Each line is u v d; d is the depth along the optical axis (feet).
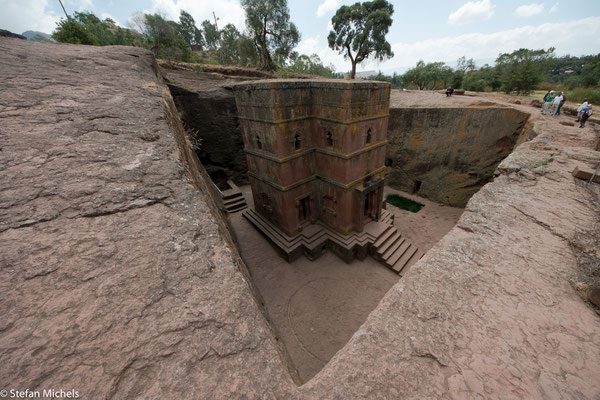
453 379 6.12
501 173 18.33
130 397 4.67
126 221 7.63
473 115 47.55
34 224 6.97
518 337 7.01
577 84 122.72
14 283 5.71
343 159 32.17
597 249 9.53
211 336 5.66
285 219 37.70
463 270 9.27
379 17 96.63
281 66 111.14
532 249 10.16
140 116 13.76
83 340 5.14
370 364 6.40
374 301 31.58
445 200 55.42
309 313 30.27
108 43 84.53
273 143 32.50
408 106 58.08
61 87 15.78
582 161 19.16
